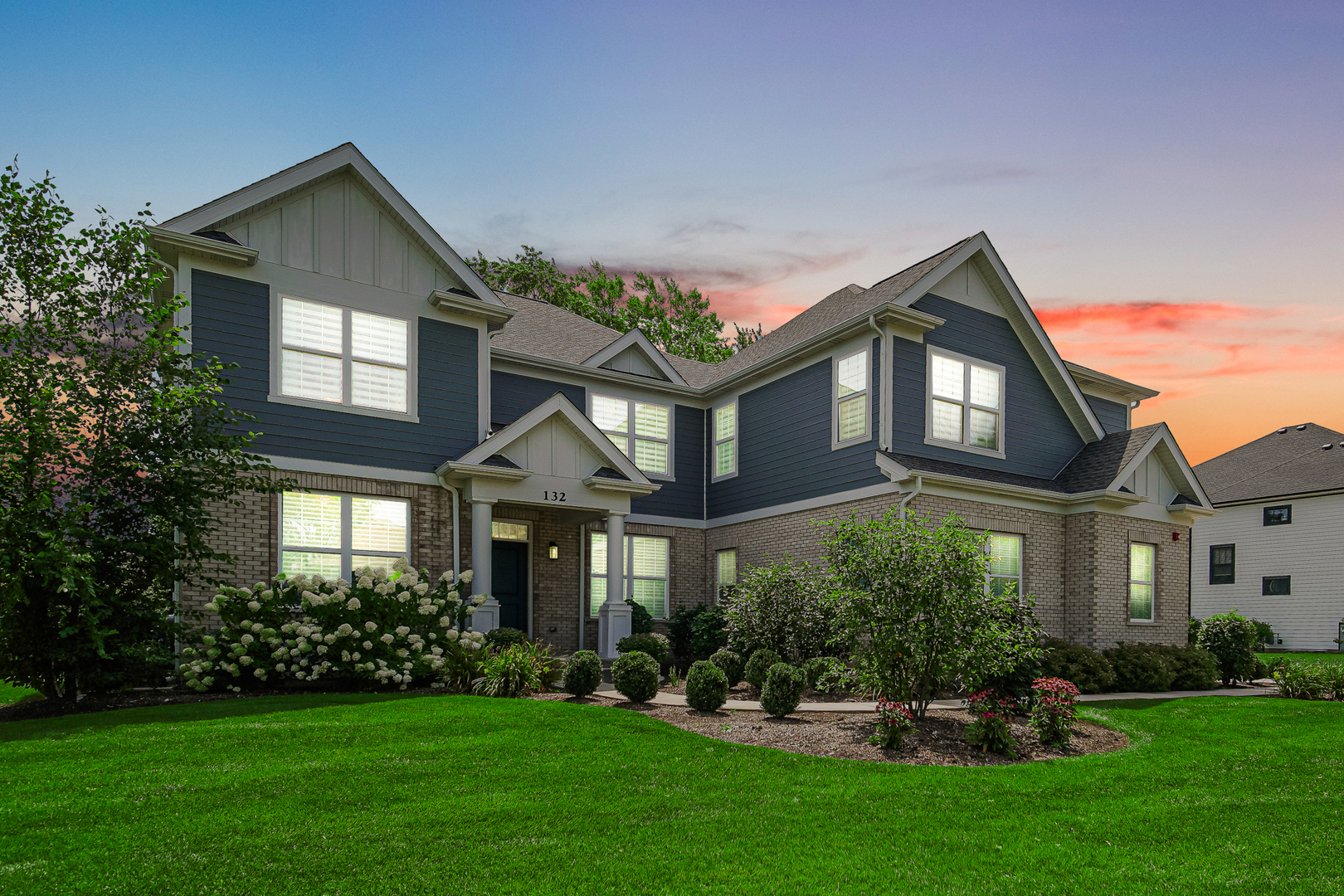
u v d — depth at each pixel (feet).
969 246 54.08
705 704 33.65
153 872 15.46
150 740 24.73
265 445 42.39
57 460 31.81
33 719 28.91
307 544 43.29
